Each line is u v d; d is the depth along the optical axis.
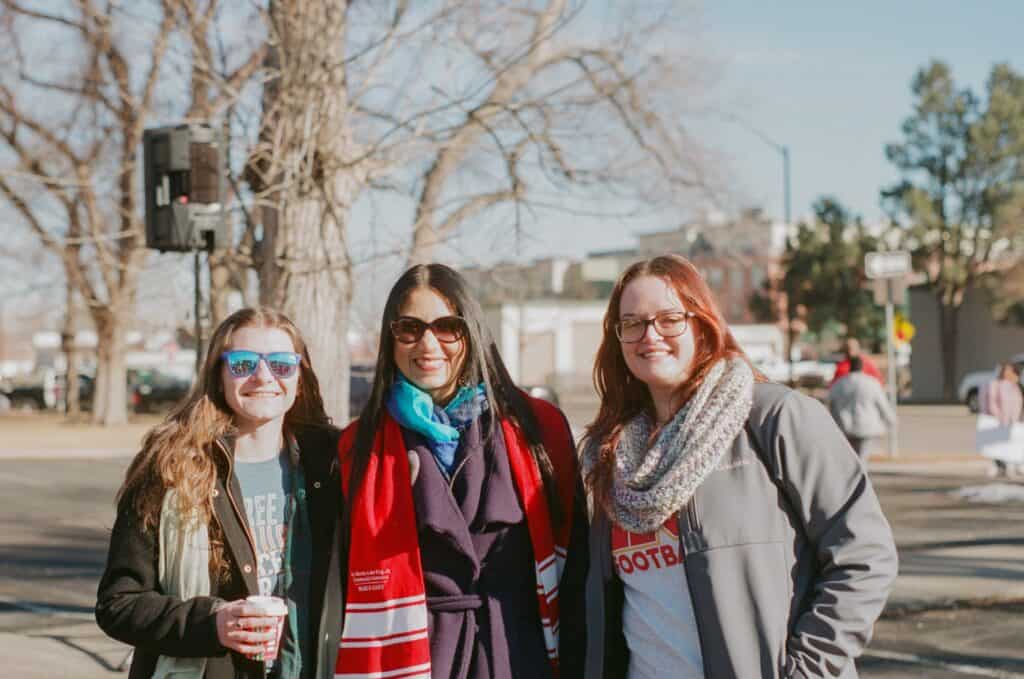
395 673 3.27
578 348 67.12
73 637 8.00
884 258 20.33
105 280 29.36
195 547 3.12
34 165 29.34
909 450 22.94
